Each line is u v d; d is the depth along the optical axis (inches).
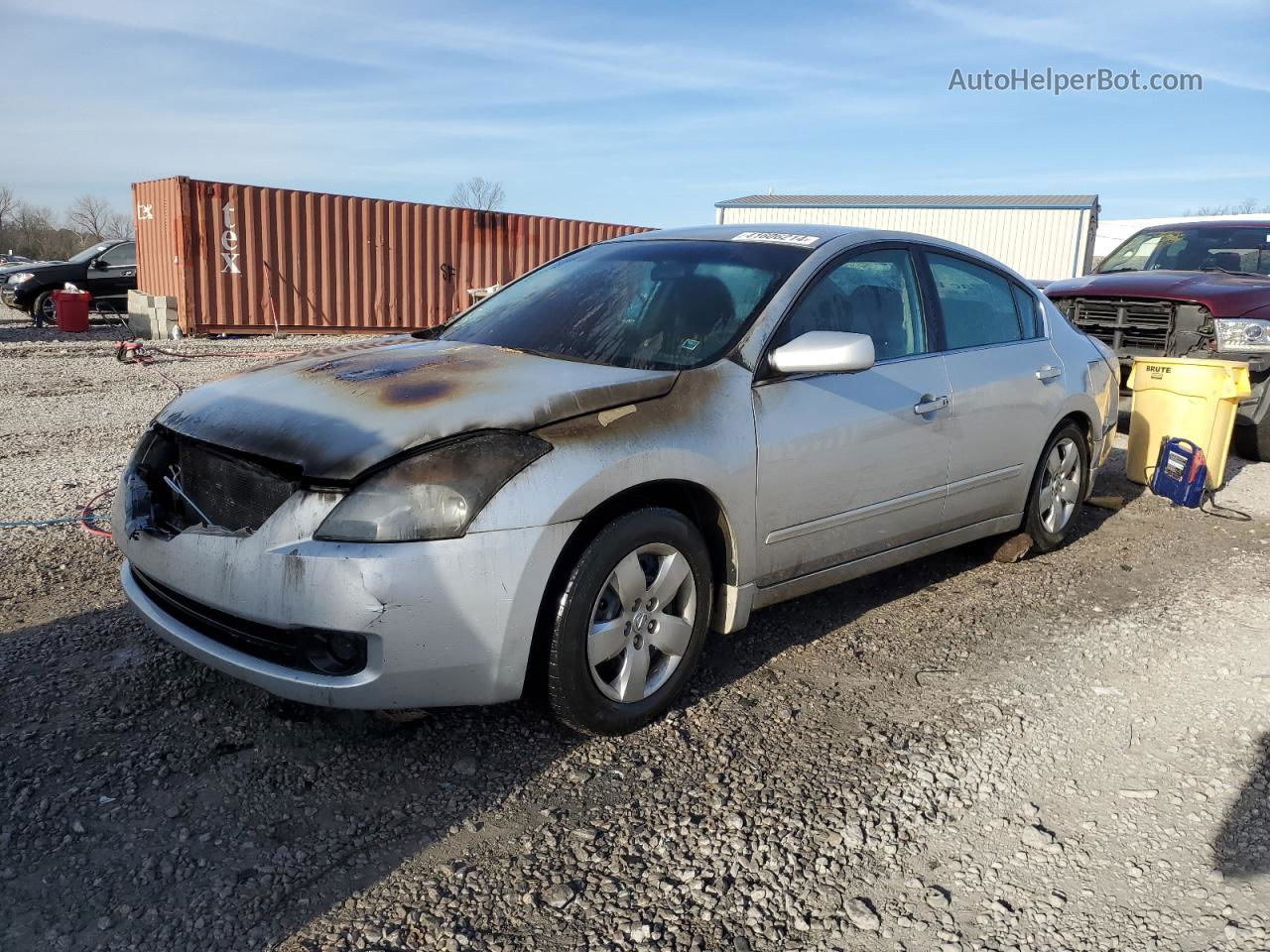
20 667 137.2
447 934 91.1
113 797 108.6
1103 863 105.7
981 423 174.6
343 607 105.0
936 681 147.3
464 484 109.1
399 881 98.3
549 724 129.4
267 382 131.0
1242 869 105.4
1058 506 206.4
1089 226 1237.7
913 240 174.1
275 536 108.6
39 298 753.0
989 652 158.9
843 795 116.1
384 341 160.7
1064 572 199.9
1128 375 302.0
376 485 107.4
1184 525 238.5
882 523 159.0
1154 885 102.4
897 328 164.2
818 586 153.1
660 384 128.1
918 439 160.9
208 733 122.5
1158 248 364.2
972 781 120.3
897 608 176.9
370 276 734.5
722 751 125.0
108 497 232.1
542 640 118.2
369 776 115.6
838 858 104.9
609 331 146.4
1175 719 137.7
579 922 93.6
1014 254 1273.4
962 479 173.6
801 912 96.4
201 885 96.1
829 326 151.7
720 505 131.6
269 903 94.2
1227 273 318.3
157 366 506.6
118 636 148.5
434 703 111.3
